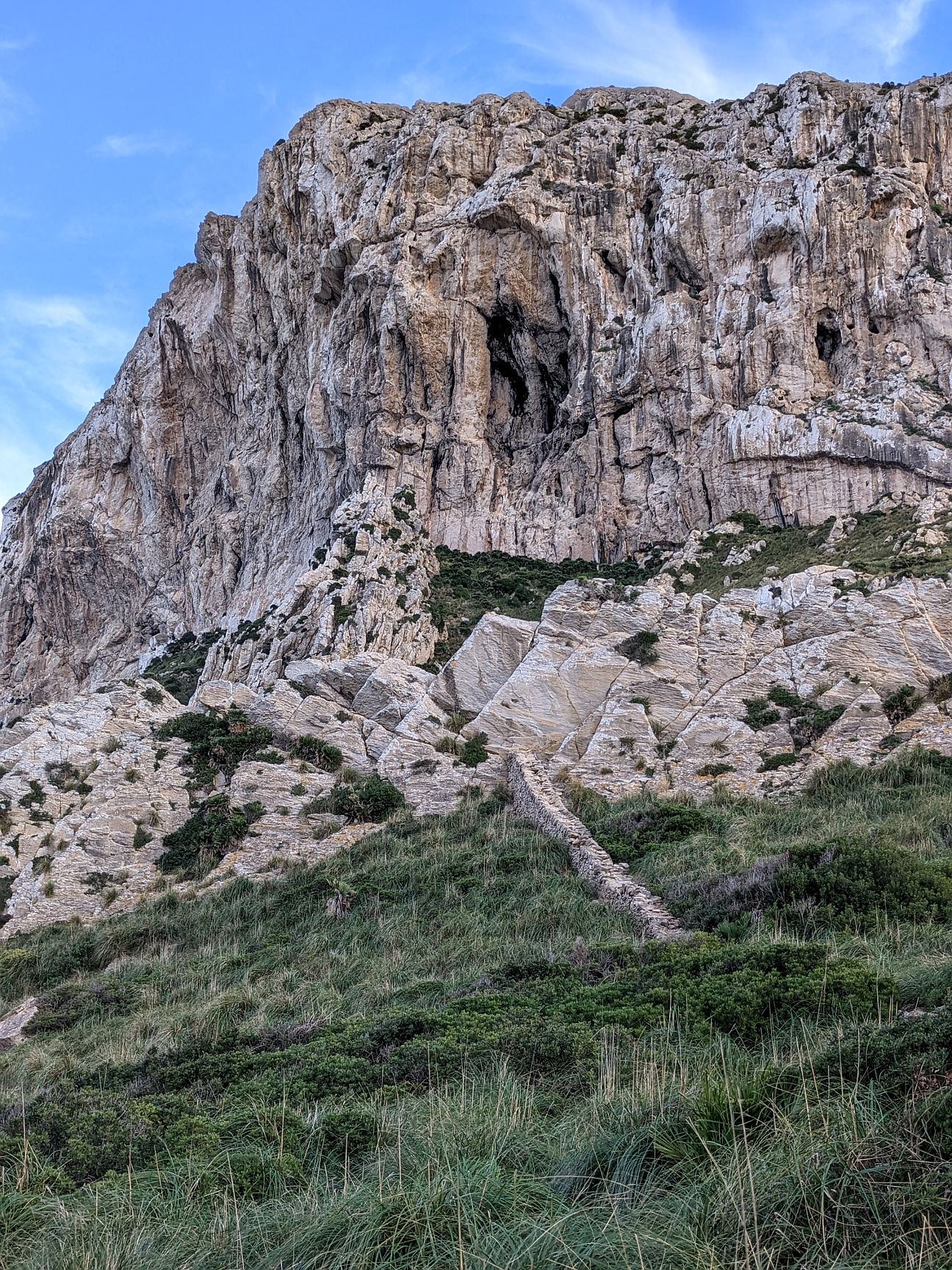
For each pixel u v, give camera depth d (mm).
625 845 27188
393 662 41375
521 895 25828
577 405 57156
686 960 16266
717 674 36469
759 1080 9930
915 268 53000
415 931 24766
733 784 31516
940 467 46156
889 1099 9031
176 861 34406
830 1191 7711
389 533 53062
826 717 32938
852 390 50875
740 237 56469
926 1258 6984
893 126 57844
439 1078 13156
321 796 35531
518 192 59688
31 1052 21078
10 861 34969
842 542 45625
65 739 39375
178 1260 8766
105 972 27594
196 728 39875
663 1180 8719
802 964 14555
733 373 53719
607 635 38719
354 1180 9992
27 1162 11727
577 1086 12164
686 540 51062
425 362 59469
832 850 20438
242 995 21422
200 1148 11586
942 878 19141
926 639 34688
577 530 55312
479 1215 8398
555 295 59781
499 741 36656
